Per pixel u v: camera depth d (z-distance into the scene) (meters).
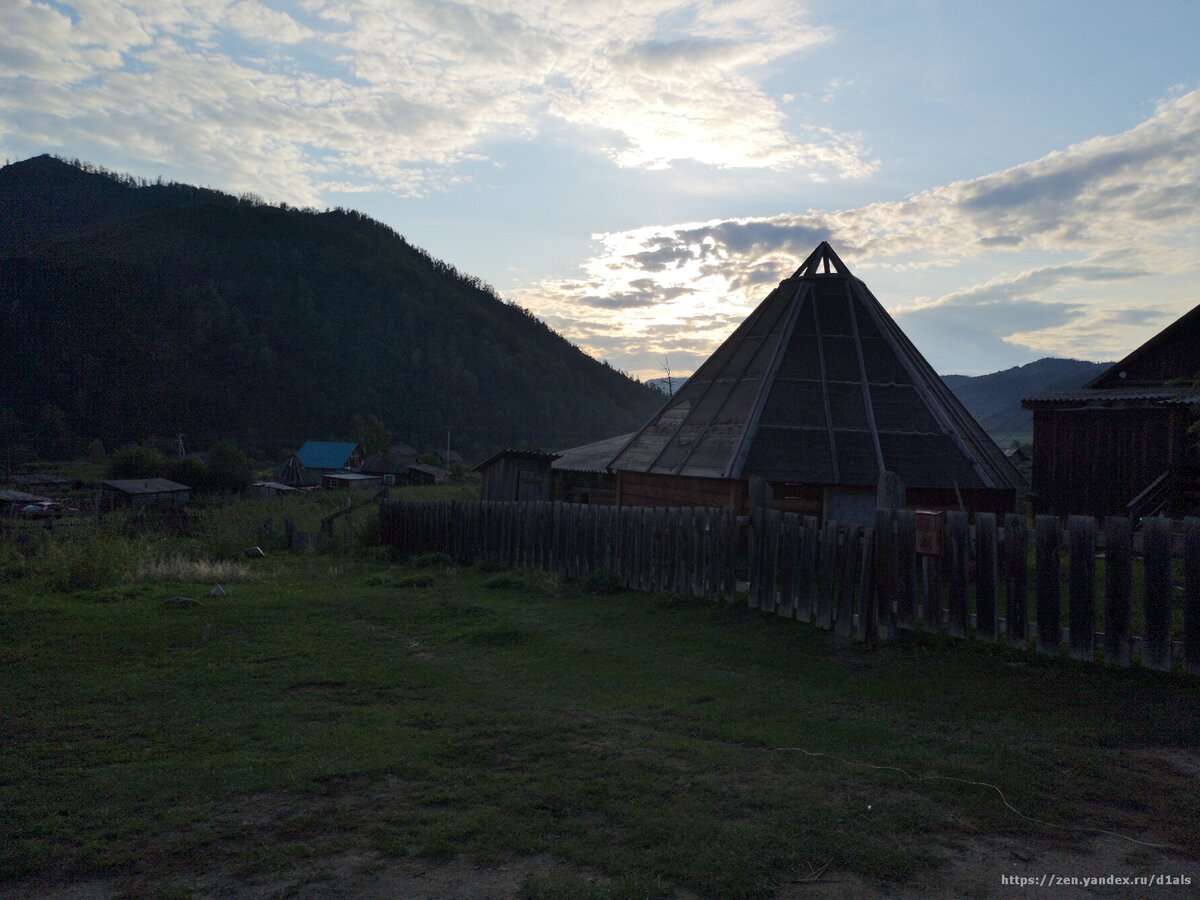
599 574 12.39
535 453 25.31
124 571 13.14
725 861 3.67
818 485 13.20
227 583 13.24
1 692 6.68
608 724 5.84
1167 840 3.85
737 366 15.60
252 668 7.56
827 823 4.07
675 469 14.45
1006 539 6.96
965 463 13.47
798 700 6.35
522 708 6.27
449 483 67.19
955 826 4.03
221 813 4.30
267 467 87.75
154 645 8.38
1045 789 4.43
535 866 3.69
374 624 9.83
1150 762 4.77
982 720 5.62
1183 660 5.89
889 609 7.70
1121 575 6.22
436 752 5.21
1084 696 5.82
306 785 4.64
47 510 32.34
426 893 3.45
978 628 7.10
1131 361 18.28
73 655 7.91
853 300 15.73
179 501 41.44
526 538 15.10
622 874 3.59
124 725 5.88
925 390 14.43
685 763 4.98
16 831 4.08
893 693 6.34
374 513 24.95
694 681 7.03
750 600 9.52
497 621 9.98
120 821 4.19
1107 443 16.62
